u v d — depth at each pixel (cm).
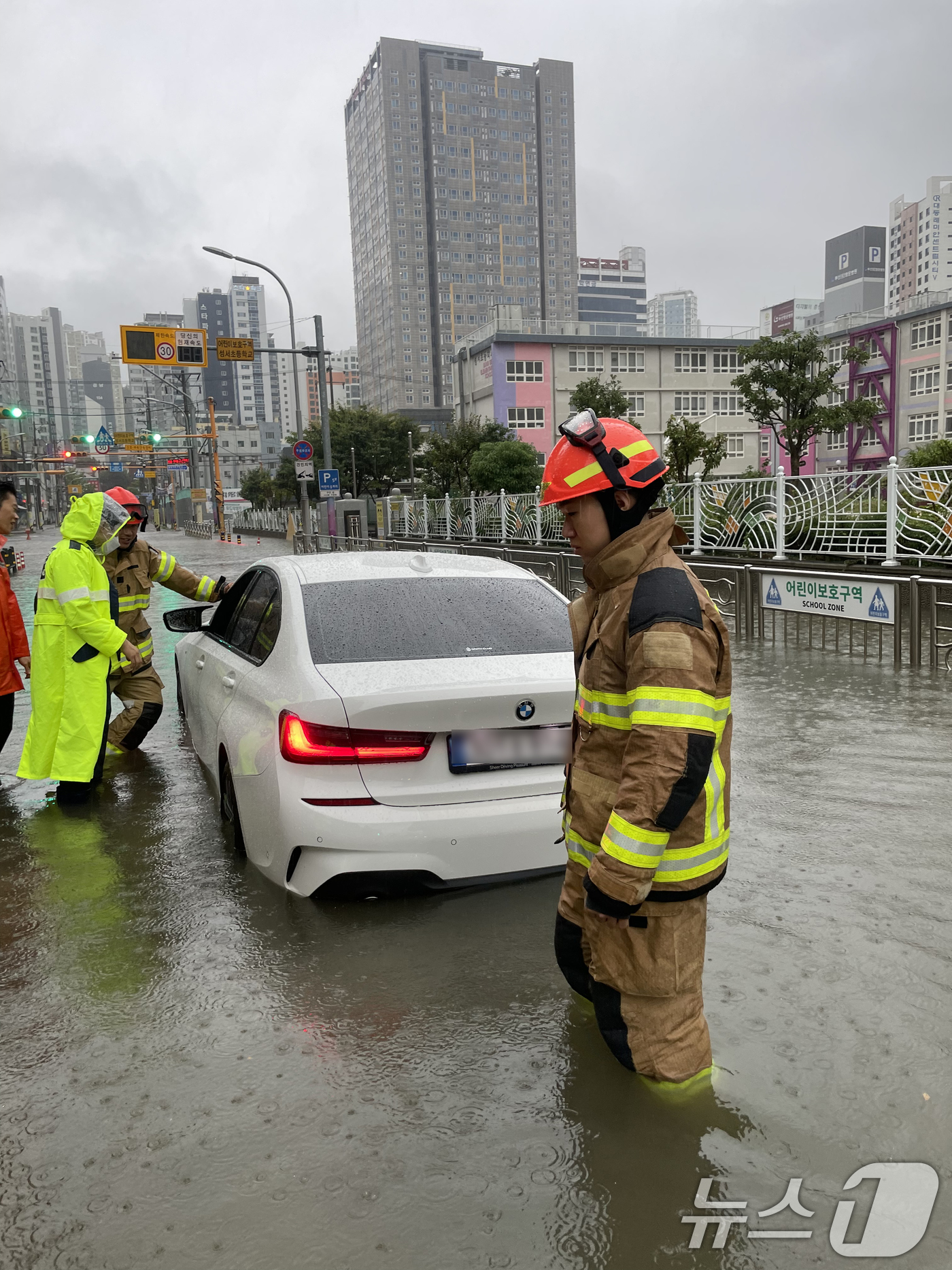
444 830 325
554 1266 180
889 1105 228
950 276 16962
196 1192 204
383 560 446
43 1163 215
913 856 394
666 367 6850
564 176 18512
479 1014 276
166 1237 191
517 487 4578
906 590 845
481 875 333
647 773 185
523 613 404
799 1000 278
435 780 329
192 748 634
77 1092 243
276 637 386
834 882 369
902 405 6366
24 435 10019
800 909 343
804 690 760
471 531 2478
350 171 19462
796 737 603
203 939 331
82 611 494
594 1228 190
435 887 331
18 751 644
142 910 359
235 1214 196
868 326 6475
